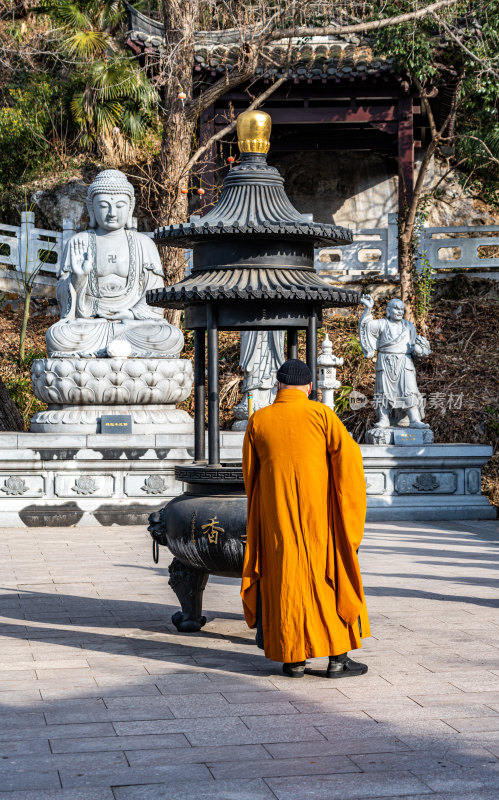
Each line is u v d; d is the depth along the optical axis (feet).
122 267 41.81
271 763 12.16
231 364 54.24
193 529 18.89
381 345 40.55
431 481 39.14
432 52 51.75
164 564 28.12
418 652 18.10
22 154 71.77
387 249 58.85
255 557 16.72
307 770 11.92
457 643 18.79
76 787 11.35
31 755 12.41
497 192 66.85
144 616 21.27
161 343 40.65
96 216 42.04
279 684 15.96
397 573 26.71
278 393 17.13
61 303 42.04
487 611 21.75
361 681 16.11
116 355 39.19
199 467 19.34
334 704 14.74
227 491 19.26
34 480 36.83
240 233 19.12
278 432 16.56
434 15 47.44
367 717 14.07
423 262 57.72
